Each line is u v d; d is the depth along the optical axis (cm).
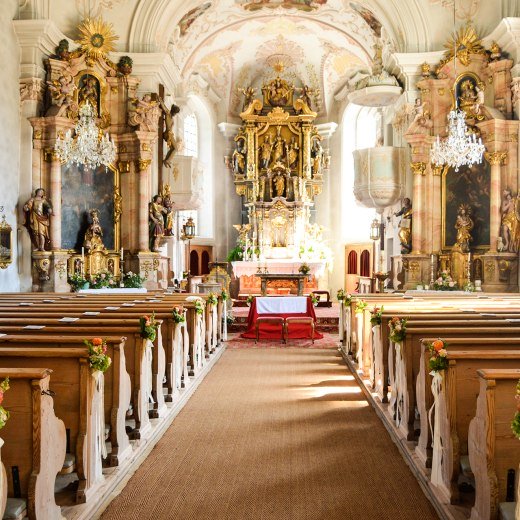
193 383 958
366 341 999
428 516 478
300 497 515
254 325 1548
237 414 790
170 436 690
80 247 1700
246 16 2216
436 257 1784
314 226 2547
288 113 2608
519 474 356
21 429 403
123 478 556
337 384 984
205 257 2628
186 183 1981
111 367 577
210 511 487
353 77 2508
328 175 2666
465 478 514
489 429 413
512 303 1064
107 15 1833
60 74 1623
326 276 2575
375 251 2422
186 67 2292
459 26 1802
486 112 1642
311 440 675
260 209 2552
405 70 1809
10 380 402
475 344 583
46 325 705
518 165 1619
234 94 2681
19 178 1548
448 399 487
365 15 2033
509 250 1598
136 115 1759
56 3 1673
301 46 2494
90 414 498
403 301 1130
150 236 1817
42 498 410
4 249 1391
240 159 2603
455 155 1446
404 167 1862
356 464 596
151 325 647
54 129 1550
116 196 1792
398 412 694
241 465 593
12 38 1516
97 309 866
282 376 1053
